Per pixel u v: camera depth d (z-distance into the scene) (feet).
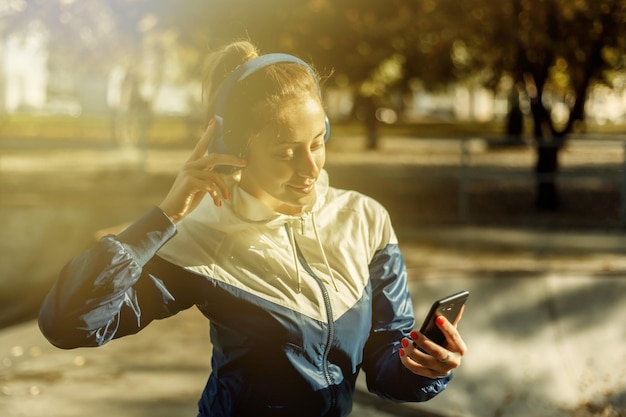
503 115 164.86
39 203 40.68
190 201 5.70
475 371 19.03
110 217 37.32
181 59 59.52
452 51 47.60
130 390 16.17
